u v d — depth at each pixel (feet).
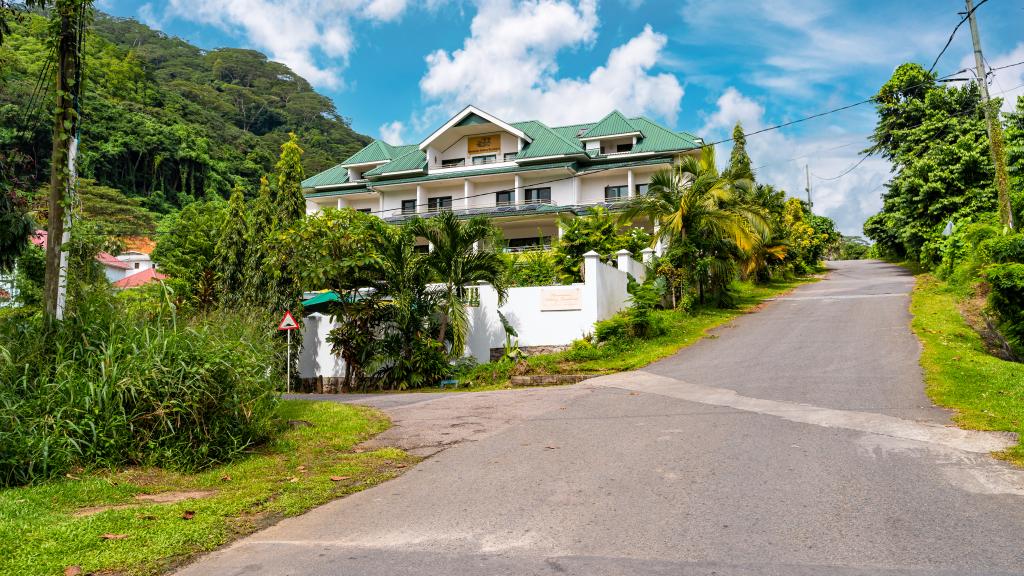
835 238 210.38
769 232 95.04
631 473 20.21
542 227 125.08
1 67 39.37
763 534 14.44
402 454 25.18
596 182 125.08
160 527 16.10
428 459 24.29
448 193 132.26
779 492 17.53
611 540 14.46
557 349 59.06
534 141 129.70
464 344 56.75
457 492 19.29
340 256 56.54
